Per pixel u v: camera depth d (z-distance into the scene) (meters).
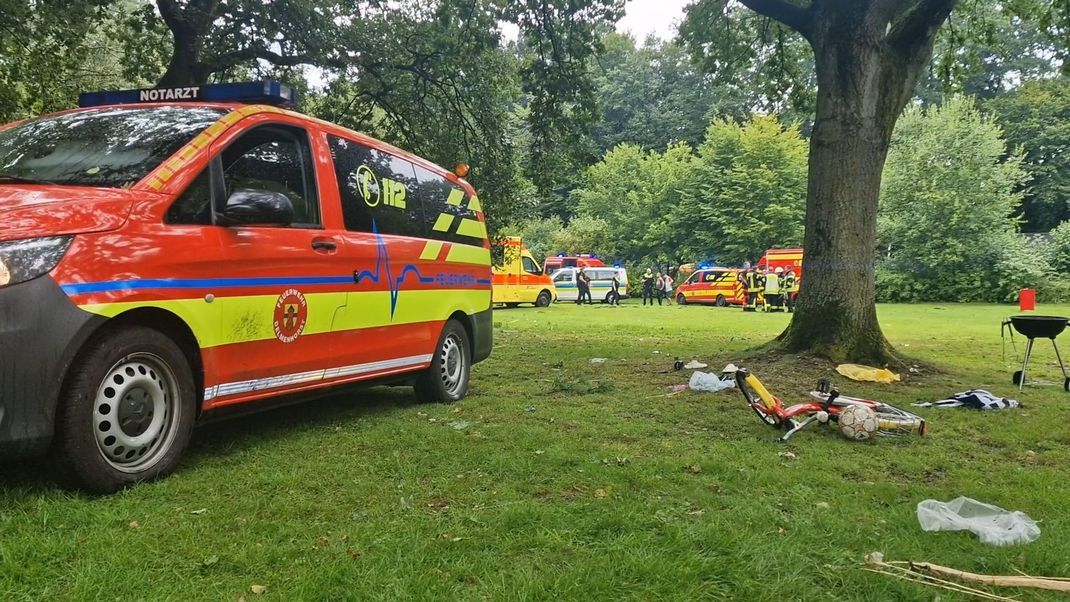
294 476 3.63
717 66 14.97
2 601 2.18
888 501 3.55
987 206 35.53
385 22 14.66
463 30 13.15
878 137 8.33
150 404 3.48
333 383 4.73
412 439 4.54
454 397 6.25
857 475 4.09
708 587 2.46
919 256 36.25
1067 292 33.66
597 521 3.03
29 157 3.88
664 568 2.55
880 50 8.27
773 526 3.07
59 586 2.32
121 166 3.71
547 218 59.06
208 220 3.80
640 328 16.17
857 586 2.50
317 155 4.79
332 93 16.06
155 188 3.58
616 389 6.90
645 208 47.69
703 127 61.31
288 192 4.48
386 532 2.88
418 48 14.88
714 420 5.45
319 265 4.54
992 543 2.94
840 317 8.24
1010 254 34.84
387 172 5.59
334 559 2.59
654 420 5.46
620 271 34.72
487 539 2.84
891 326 17.91
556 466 4.01
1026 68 54.66
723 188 43.31
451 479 3.69
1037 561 2.75
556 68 13.25
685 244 45.50
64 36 13.50
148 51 14.79
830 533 3.01
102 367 3.20
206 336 3.73
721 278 31.61
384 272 5.22
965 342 13.29
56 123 4.26
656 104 66.69
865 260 8.32
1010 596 2.46
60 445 3.08
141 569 2.46
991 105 49.31
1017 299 34.12
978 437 5.15
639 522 3.04
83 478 3.15
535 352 10.48
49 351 2.95
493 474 3.82
